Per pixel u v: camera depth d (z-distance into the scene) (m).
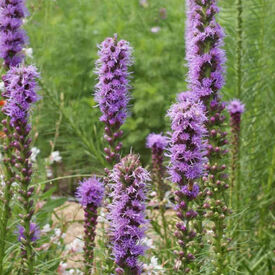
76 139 1.40
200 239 1.01
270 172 1.28
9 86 0.97
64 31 1.89
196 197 0.96
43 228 1.19
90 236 1.04
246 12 1.29
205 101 1.02
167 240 1.13
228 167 1.23
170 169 0.93
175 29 1.89
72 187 1.55
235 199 1.21
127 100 1.02
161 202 1.15
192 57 1.02
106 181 1.00
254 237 1.24
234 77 1.33
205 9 1.01
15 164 1.01
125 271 0.90
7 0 1.04
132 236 0.88
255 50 1.30
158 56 1.76
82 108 1.49
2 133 1.04
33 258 1.02
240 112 1.18
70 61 1.80
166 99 1.63
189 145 0.90
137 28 1.99
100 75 1.00
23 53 1.05
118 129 1.03
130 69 1.77
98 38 1.90
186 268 0.95
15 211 1.17
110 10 2.18
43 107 1.39
